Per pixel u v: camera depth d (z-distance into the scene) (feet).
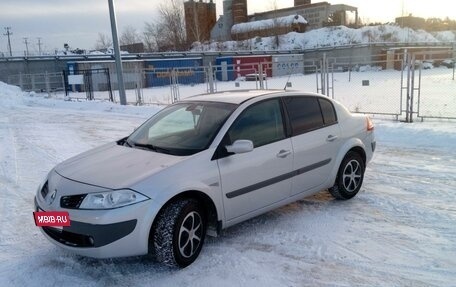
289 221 16.66
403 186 20.75
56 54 143.84
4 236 16.06
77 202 12.38
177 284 12.26
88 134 40.60
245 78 121.90
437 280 12.11
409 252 13.84
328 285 12.05
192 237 13.32
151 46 260.42
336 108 18.80
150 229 12.44
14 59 129.29
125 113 59.41
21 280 12.78
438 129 34.04
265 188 15.28
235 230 15.92
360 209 17.80
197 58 151.43
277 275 12.63
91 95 87.35
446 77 103.19
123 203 12.04
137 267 13.37
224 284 12.19
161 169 13.00
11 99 82.28
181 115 16.47
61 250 14.76
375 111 48.70
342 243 14.62
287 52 191.31
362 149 19.43
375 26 269.85
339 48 179.42
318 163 17.20
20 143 36.19
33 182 23.68
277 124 16.06
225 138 14.39
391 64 154.92
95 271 13.20
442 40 263.70
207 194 13.46
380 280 12.22
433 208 17.65
